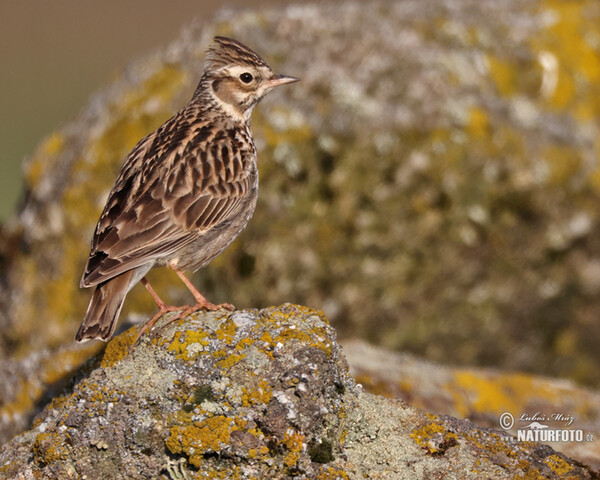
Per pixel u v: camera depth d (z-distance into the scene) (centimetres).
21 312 1495
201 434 784
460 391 1132
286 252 1442
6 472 858
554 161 1496
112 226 933
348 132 1462
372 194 1456
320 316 853
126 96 1541
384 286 1459
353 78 1513
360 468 804
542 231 1484
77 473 809
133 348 863
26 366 1129
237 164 1026
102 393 816
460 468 809
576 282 1492
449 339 1476
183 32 1627
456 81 1537
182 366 821
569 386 1196
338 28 1586
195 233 970
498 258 1477
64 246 1494
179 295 1418
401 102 1495
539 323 1497
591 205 1495
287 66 1538
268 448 783
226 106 1105
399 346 1468
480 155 1477
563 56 1631
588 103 1599
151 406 805
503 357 1495
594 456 984
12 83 3478
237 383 803
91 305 884
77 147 1532
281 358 812
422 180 1462
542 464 822
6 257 1540
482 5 1686
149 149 1019
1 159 2781
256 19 1611
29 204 1552
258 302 1441
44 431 846
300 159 1451
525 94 1588
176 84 1537
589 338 1505
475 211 1465
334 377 822
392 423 843
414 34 1589
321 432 800
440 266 1466
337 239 1451
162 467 793
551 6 1698
